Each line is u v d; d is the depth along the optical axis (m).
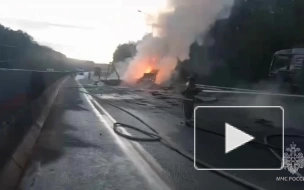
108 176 5.76
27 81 10.09
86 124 11.73
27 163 6.48
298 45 27.81
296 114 14.14
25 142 7.32
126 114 14.99
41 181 5.45
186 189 5.17
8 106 7.28
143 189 5.14
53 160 6.73
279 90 20.59
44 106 14.42
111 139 9.02
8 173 5.07
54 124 11.62
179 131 10.44
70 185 5.27
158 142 8.70
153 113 15.47
